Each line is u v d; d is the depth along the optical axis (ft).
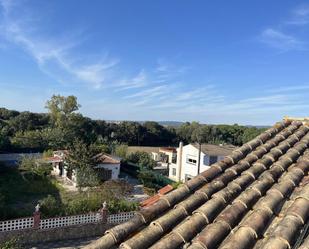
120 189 92.58
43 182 108.88
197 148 132.98
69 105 203.51
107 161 124.98
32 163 121.80
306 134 19.21
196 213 11.16
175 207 12.07
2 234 55.16
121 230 10.48
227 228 9.99
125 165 149.89
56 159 126.93
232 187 12.95
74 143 123.65
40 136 176.96
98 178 106.42
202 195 12.64
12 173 117.70
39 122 223.92
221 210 11.48
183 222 10.96
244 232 9.48
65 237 61.36
